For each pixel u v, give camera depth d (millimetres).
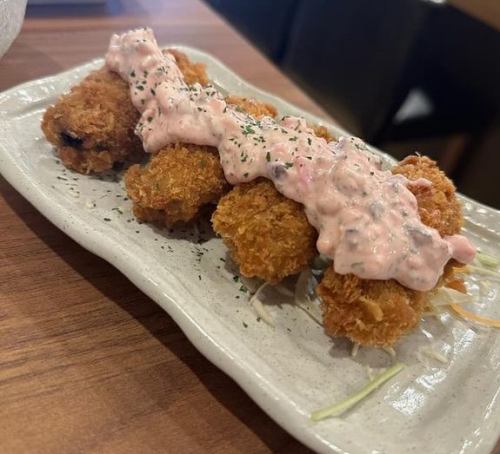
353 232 182
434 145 461
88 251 211
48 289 198
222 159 213
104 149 239
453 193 226
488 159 444
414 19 453
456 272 237
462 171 459
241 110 239
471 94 454
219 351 170
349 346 200
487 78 435
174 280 194
